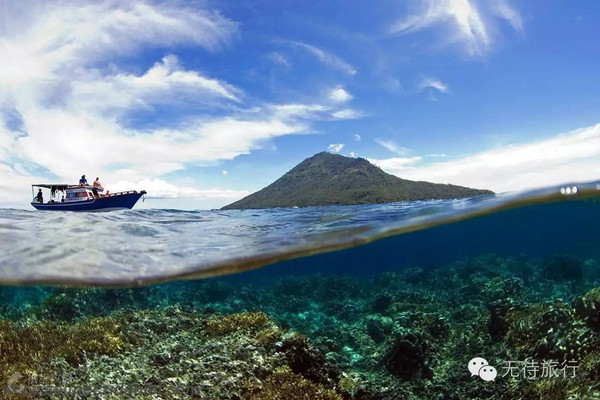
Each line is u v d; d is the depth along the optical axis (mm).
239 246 11492
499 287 11922
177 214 16188
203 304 12688
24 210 14586
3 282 10844
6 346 7148
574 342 7105
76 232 11359
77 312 10227
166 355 7000
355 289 16625
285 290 16562
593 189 13805
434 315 9977
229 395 5801
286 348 7375
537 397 6129
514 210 15938
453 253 29094
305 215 15352
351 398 6785
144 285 12461
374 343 9391
